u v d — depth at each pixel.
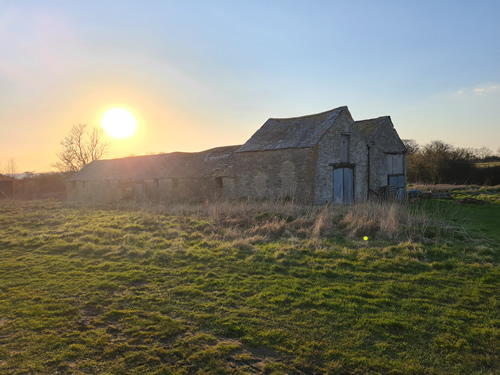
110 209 21.25
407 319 5.43
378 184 26.77
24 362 4.21
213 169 28.30
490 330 5.04
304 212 16.28
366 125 28.33
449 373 4.10
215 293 6.57
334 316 5.54
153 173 33.56
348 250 9.45
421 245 9.80
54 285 7.01
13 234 12.48
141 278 7.44
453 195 28.22
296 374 4.08
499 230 12.95
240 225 13.62
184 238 11.40
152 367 4.15
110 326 5.22
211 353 4.44
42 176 51.84
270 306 5.92
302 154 21.75
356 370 4.16
